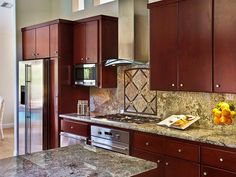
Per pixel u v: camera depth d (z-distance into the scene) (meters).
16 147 5.49
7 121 8.73
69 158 1.97
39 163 1.85
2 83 8.63
